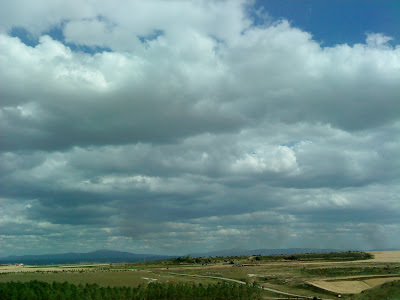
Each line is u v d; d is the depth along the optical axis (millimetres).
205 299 112875
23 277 132250
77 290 101250
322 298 121938
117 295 103812
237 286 129125
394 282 128125
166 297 109562
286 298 121438
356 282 144250
